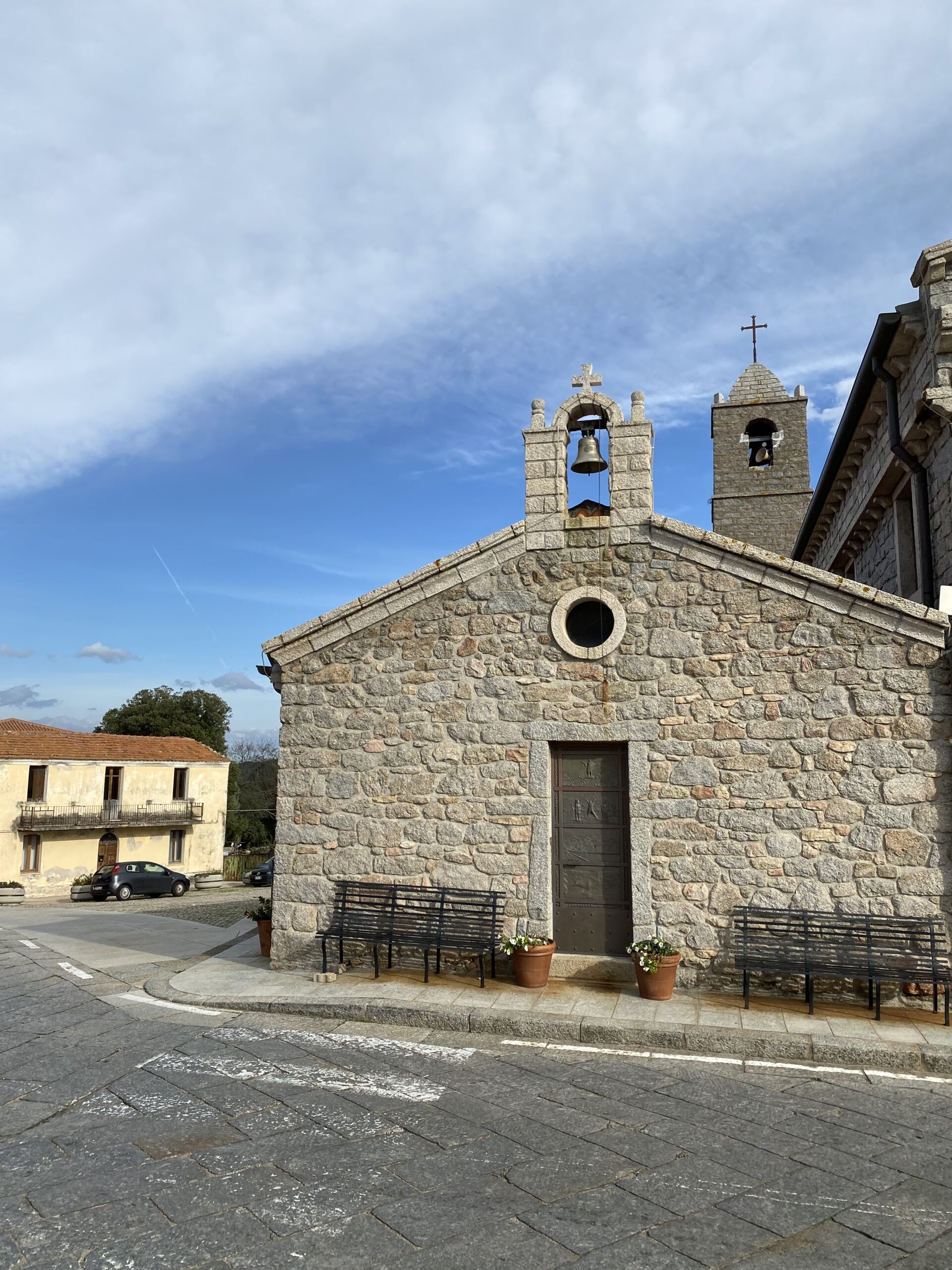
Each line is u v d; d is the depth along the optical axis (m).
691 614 9.20
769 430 23.56
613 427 9.78
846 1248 4.15
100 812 36.44
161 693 50.66
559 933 9.30
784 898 8.58
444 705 9.77
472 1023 7.83
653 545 9.41
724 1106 6.00
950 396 9.12
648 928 8.84
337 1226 4.30
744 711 8.91
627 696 9.25
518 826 9.37
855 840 8.48
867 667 8.65
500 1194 4.64
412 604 10.02
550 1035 7.64
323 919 9.77
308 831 9.95
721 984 8.66
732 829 8.80
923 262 9.25
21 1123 5.63
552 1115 5.79
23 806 34.41
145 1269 3.93
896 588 11.92
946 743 8.38
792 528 22.56
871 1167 5.04
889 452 11.11
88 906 26.56
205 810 40.75
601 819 9.35
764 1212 4.48
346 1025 7.96
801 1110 5.96
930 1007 8.19
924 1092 6.37
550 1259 4.03
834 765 8.62
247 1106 5.89
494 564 9.82
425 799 9.67
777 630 8.93
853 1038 7.27
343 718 10.05
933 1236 4.28
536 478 9.88
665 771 9.04
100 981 9.80
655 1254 4.07
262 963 10.30
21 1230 4.26
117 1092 6.17
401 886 9.57
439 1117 5.73
